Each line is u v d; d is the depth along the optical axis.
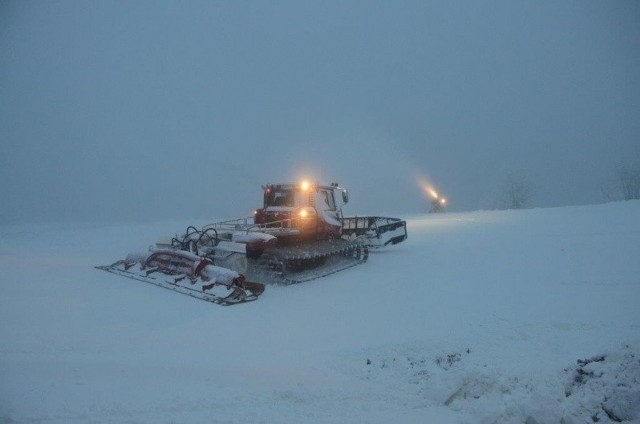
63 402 3.98
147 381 4.49
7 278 8.94
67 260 11.66
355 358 5.26
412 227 20.88
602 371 4.21
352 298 8.30
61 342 5.48
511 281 9.35
